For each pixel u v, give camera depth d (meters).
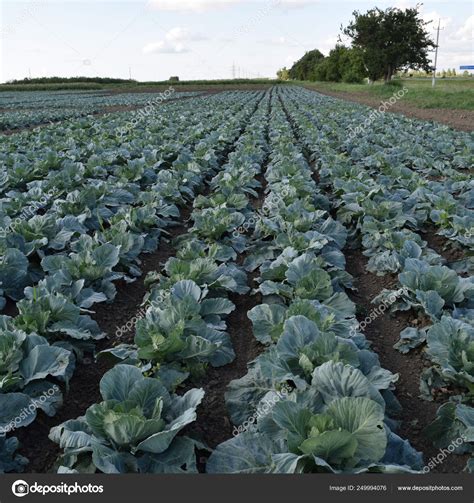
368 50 65.19
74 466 3.85
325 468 3.45
